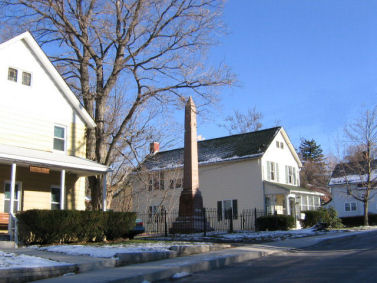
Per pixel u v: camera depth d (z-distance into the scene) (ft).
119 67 63.46
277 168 107.65
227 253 38.83
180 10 63.57
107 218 51.60
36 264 29.58
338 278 25.18
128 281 26.50
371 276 25.27
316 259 34.86
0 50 55.36
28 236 45.19
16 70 56.95
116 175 83.92
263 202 97.86
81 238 49.16
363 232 70.18
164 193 100.94
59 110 61.72
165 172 111.86
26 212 45.03
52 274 28.53
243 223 92.94
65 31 62.08
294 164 117.50
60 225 46.29
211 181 108.68
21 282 26.63
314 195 111.24
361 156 121.60
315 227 79.15
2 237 45.21
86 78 66.74
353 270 27.84
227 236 61.72
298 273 27.86
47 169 51.19
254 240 55.57
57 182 60.29
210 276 28.76
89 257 34.45
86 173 60.85
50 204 58.75
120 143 80.79
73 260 32.35
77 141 63.46
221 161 106.11
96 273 29.01
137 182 97.50
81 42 62.75
